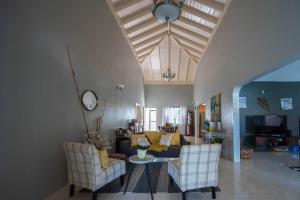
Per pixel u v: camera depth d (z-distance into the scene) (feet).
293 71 21.58
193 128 41.09
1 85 7.07
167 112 42.39
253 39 13.71
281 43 10.63
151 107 42.73
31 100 8.41
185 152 9.24
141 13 22.08
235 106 17.69
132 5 19.86
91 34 14.35
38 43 8.83
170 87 42.73
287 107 26.61
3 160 7.10
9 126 7.36
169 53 34.37
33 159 8.52
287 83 26.86
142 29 25.61
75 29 12.05
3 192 7.09
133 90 29.32
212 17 22.03
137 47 29.99
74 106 11.88
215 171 9.89
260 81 26.76
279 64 11.00
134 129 24.63
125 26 23.73
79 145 9.43
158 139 18.34
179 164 9.71
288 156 20.67
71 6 11.62
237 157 17.60
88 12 13.91
